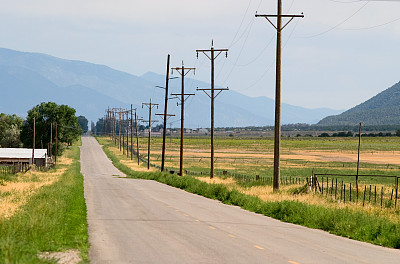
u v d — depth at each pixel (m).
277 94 71.44
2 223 30.56
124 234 35.81
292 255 28.62
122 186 96.81
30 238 28.59
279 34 71.12
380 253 30.59
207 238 34.41
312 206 48.62
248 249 30.28
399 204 60.12
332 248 31.77
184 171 154.88
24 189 77.56
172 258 26.83
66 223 37.81
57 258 25.36
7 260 20.73
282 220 47.19
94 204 58.81
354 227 39.16
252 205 57.47
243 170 191.12
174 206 58.00
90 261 25.73
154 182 117.12
